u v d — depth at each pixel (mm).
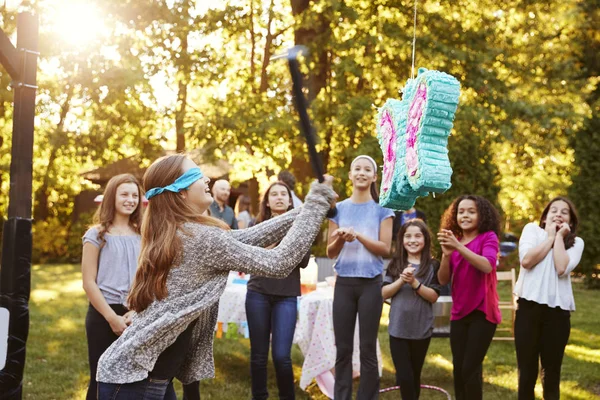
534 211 17297
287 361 4402
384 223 4434
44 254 20781
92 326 3752
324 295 5375
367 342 4324
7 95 12156
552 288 4145
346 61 13125
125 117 14359
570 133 15453
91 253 3779
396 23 13422
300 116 2254
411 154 2029
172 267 2311
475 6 14531
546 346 4211
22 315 3719
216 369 6238
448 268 4223
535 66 15461
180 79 13992
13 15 12344
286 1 15406
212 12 13758
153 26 13156
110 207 3871
